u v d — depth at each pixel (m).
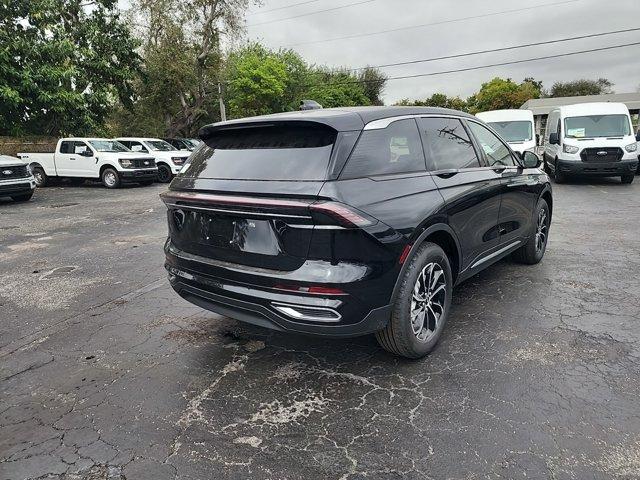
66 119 21.27
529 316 4.03
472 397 2.89
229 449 2.51
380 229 2.84
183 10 26.52
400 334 3.16
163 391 3.10
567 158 12.70
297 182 2.80
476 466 2.31
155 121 31.64
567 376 3.07
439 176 3.55
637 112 48.44
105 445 2.58
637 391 2.88
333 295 2.73
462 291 4.68
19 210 11.66
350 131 3.01
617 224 7.68
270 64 31.31
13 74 18.36
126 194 14.80
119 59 24.00
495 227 4.35
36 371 3.42
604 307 4.17
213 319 4.28
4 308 4.73
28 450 2.55
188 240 3.35
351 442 2.54
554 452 2.38
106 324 4.24
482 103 64.06
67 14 22.33
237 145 3.35
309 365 3.38
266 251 2.87
